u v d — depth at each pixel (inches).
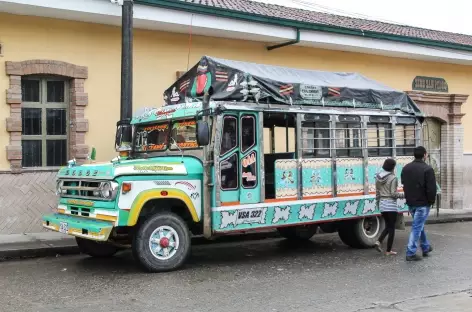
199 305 264.2
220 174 345.7
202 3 553.0
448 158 757.9
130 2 414.9
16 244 402.3
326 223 421.4
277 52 601.6
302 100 387.9
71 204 354.3
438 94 736.3
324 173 398.3
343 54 655.8
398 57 706.2
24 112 464.8
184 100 398.3
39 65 458.0
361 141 421.7
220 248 436.1
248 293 288.2
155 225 332.8
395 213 403.9
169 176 335.9
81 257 389.4
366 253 414.0
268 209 365.7
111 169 320.8
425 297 281.6
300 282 315.6
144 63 513.7
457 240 484.1
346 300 275.1
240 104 353.7
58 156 482.6
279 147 437.7
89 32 485.4
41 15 458.9
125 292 287.9
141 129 405.1
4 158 444.1
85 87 481.7
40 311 253.3
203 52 550.3
